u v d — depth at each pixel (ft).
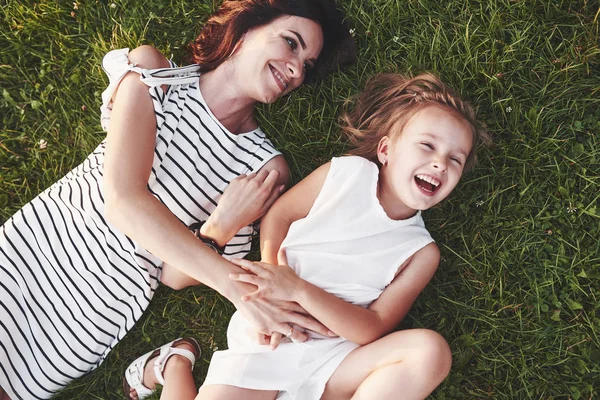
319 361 6.31
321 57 7.25
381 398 5.91
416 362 5.89
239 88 6.77
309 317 6.42
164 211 6.15
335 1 7.61
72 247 6.72
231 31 6.66
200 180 6.82
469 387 7.40
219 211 6.59
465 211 7.48
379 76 7.48
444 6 7.62
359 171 6.72
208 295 7.62
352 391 6.31
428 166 6.25
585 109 7.50
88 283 6.77
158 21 7.87
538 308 7.30
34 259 6.75
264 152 7.03
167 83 6.55
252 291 6.23
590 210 7.30
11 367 6.73
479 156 7.50
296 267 6.62
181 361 7.01
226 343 7.55
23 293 6.72
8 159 7.86
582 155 7.44
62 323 6.81
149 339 7.50
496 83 7.43
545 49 7.54
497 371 7.36
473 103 7.55
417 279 6.62
